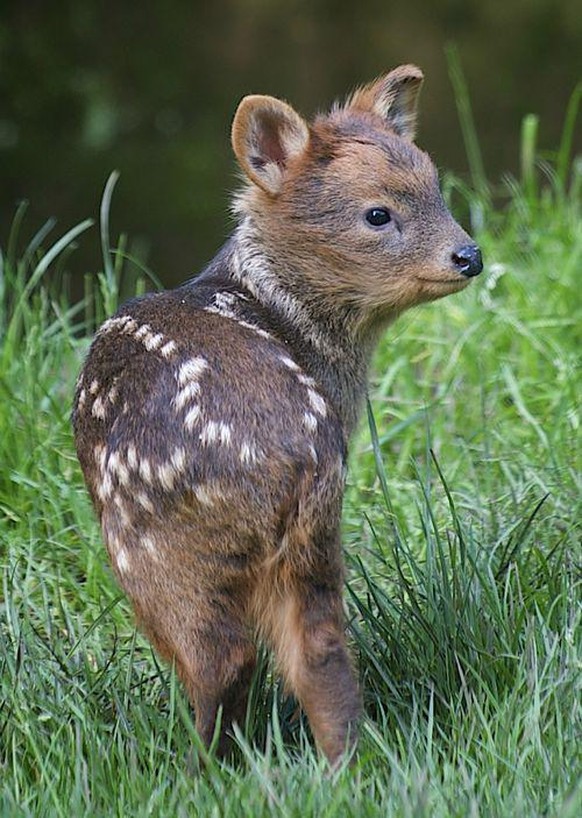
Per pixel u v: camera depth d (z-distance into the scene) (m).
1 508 11.97
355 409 10.28
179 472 8.27
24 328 14.84
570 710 8.71
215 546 8.31
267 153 10.10
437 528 10.69
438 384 14.30
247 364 8.48
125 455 8.48
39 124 28.72
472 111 28.03
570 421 12.93
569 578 10.38
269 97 9.98
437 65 31.09
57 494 12.05
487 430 12.96
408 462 12.83
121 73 30.91
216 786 7.89
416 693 9.15
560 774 8.04
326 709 8.41
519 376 14.17
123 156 27.20
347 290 9.94
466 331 14.19
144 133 28.30
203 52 32.12
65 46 31.75
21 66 30.70
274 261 9.95
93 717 9.12
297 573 8.38
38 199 25.23
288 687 8.73
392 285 9.95
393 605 9.84
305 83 30.23
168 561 8.40
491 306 14.84
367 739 8.54
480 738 8.62
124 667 10.03
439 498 11.97
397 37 32.84
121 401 8.64
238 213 10.34
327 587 8.47
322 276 9.91
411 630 9.70
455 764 8.38
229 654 8.45
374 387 14.05
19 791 8.25
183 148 27.44
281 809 7.56
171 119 28.88
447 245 9.90
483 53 31.66
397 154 9.99
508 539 10.87
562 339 14.46
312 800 7.62
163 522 8.37
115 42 32.25
